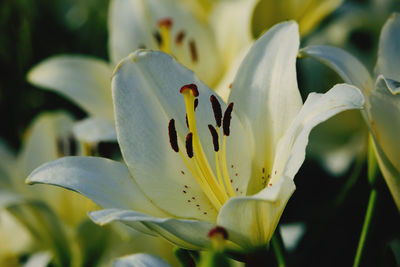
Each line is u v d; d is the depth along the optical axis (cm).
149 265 70
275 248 72
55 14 102
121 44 92
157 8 92
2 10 98
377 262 79
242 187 71
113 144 91
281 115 70
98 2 105
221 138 72
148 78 71
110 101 91
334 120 97
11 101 98
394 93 67
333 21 100
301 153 66
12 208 83
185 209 71
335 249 82
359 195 86
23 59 98
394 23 74
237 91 72
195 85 70
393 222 84
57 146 87
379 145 70
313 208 92
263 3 85
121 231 80
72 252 83
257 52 72
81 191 68
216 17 92
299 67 91
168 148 71
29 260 81
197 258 70
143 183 70
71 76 90
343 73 71
